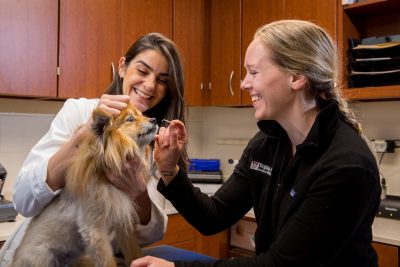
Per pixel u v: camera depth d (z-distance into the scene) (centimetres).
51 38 231
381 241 190
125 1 265
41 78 228
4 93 216
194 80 308
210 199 139
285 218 110
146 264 102
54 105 277
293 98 114
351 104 235
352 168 95
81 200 118
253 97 119
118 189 123
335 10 244
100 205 118
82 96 245
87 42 246
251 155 137
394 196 248
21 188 123
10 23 216
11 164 258
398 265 186
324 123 110
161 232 143
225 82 306
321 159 104
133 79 157
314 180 102
